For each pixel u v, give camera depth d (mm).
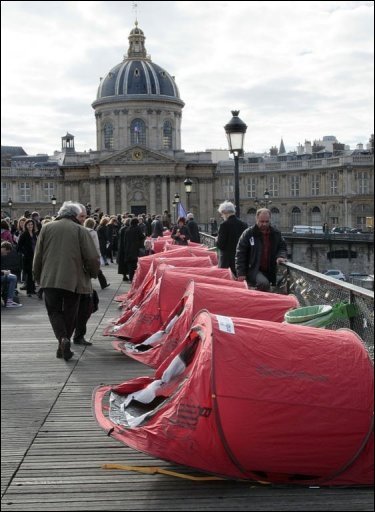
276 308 8453
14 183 91875
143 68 92500
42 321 13898
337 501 5293
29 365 9852
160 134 92125
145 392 6934
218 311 8469
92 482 5645
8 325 13438
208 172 91062
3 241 16219
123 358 10242
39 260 10000
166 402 6230
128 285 20766
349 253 67500
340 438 5430
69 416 7383
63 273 9836
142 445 5840
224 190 94125
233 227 12500
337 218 87375
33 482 5656
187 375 6367
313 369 5531
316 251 69438
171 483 5621
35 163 101375
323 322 7379
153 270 12930
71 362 10023
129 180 87688
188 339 6723
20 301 16953
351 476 5535
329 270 64438
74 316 10203
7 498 5375
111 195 87312
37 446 6469
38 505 5250
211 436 5500
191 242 21531
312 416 5395
